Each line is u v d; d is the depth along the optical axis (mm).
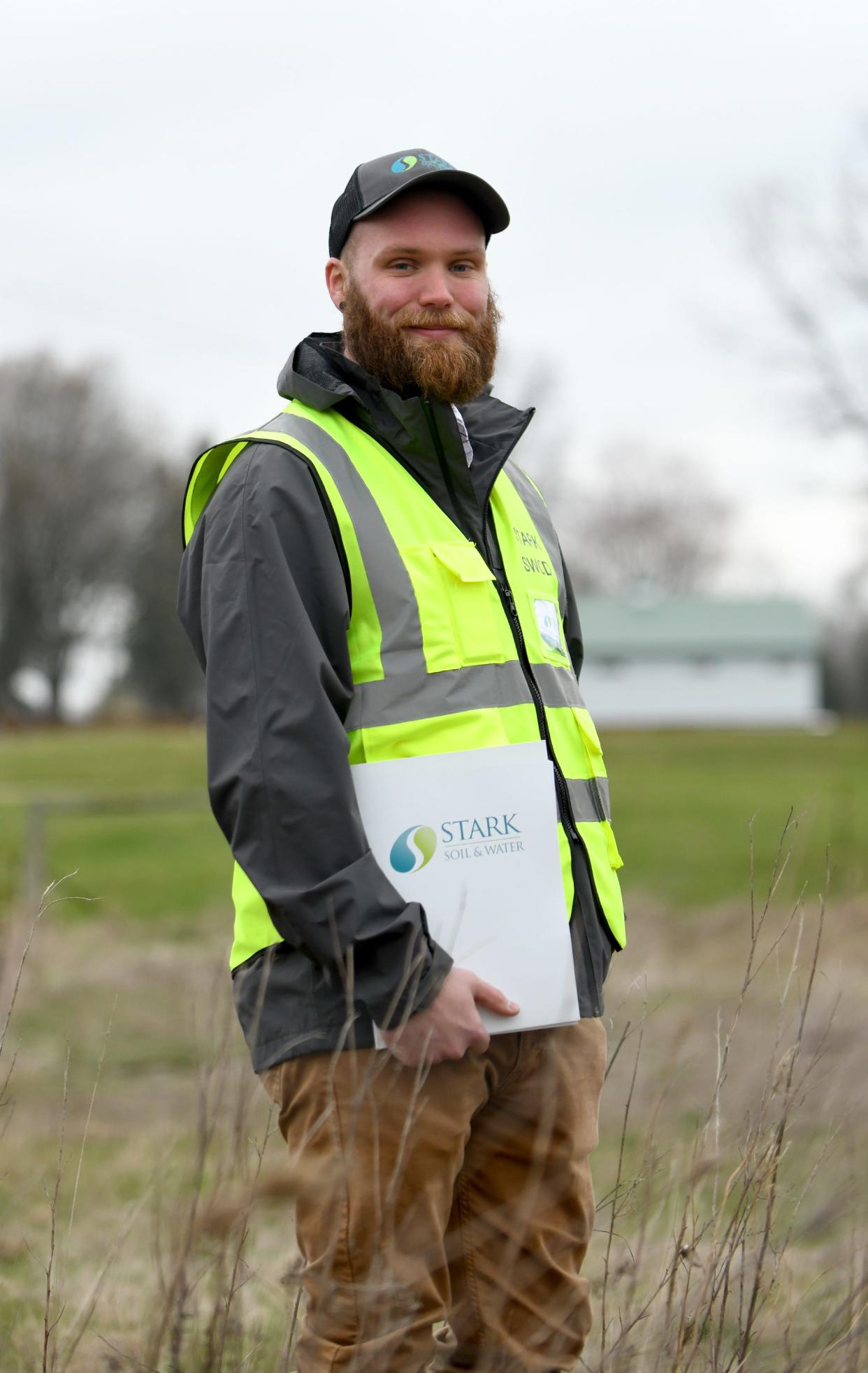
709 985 17328
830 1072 7363
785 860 6059
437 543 5785
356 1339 5211
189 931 26469
